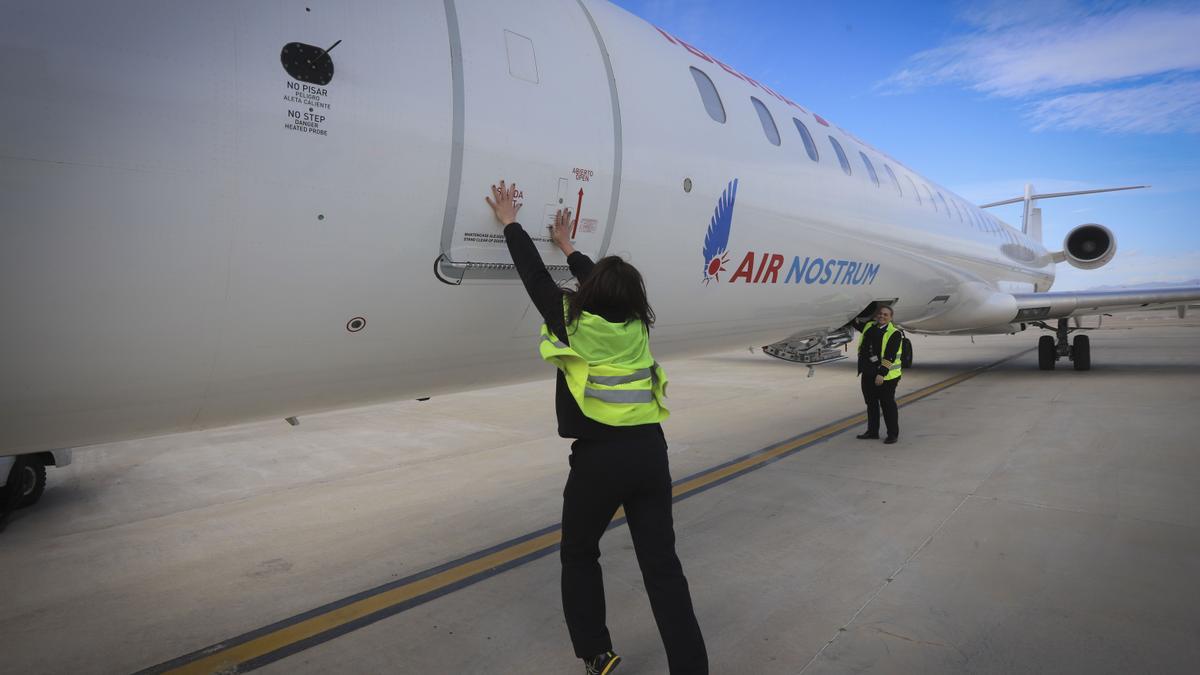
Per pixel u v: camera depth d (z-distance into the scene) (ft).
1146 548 11.87
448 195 8.05
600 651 7.78
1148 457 18.33
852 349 66.69
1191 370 39.22
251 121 6.48
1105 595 10.09
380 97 7.40
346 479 18.86
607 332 7.20
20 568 12.47
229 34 6.39
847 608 9.97
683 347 14.49
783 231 14.61
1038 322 42.09
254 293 6.96
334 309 7.70
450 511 15.58
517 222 8.88
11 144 5.31
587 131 9.76
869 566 11.55
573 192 9.56
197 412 7.72
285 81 6.69
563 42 9.90
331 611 10.45
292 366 7.94
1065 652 8.49
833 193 16.89
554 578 11.58
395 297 8.14
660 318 12.66
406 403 33.17
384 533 14.14
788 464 19.11
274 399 8.30
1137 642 8.70
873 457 19.70
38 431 6.73
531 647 9.22
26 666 8.93
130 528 14.83
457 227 8.25
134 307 6.26
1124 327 101.60
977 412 26.89
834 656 8.60
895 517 14.12
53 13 5.51
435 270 8.30
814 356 30.32
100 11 5.72
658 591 7.22
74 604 10.87
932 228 24.43
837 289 18.25
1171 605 9.71
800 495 15.98
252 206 6.59
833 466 18.71
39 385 6.20
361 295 7.80
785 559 12.00
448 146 7.96
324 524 14.87
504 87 8.69
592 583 7.78
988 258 32.78
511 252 8.14
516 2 9.48
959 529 13.23
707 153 12.21
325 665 8.83
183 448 23.27
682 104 11.93
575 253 9.06
